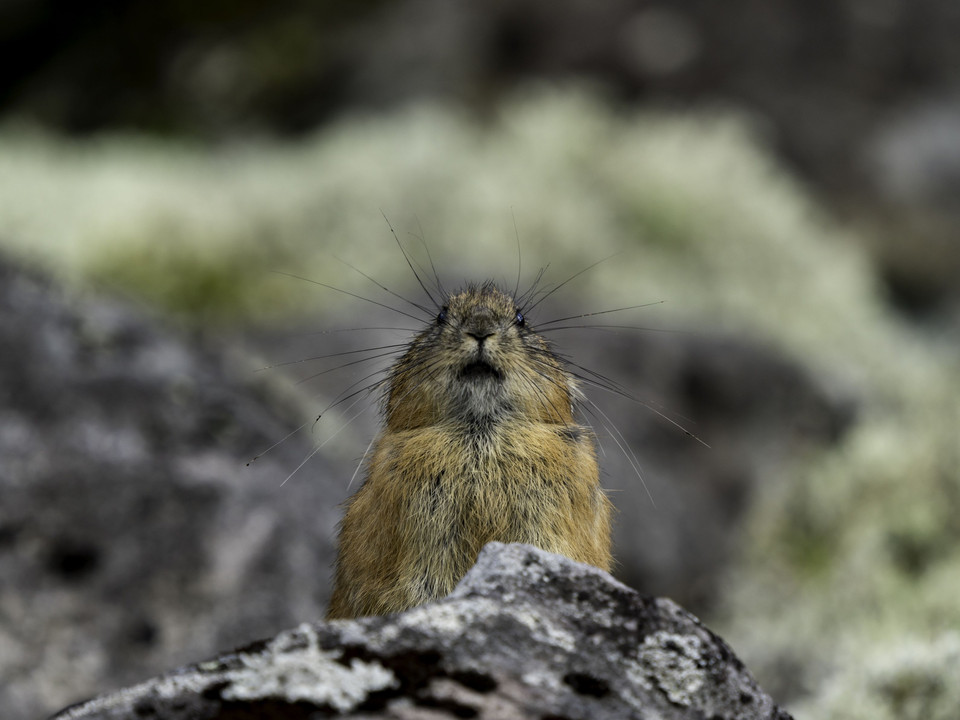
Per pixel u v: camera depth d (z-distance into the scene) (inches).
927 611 420.8
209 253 738.2
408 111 1066.1
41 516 353.4
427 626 155.9
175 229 755.4
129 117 1170.6
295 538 377.1
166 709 142.9
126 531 360.5
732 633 475.5
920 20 1179.9
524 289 684.7
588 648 156.7
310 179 855.1
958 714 319.3
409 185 824.9
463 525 201.6
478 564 169.0
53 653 336.8
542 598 163.2
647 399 589.0
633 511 533.0
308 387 523.8
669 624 161.9
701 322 700.0
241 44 1205.7
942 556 461.4
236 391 418.0
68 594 346.9
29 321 391.9
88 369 388.2
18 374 377.1
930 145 1101.7
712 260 832.3
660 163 903.7
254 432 402.3
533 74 1115.3
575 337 616.7
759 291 827.4
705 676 156.9
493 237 791.7
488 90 1103.6
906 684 334.0
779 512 533.0
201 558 362.9
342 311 623.5
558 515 203.8
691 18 1146.0
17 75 1279.5
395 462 205.5
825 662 422.3
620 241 829.8
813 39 1146.0
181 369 409.1
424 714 143.1
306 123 1133.7
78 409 377.1
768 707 156.7
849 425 638.5
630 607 163.2
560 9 1152.2
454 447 205.5
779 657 441.1
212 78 1176.2
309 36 1189.7
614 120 994.7
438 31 1145.4
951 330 966.4
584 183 879.7
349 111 1113.4
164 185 833.5
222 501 374.3
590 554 209.5
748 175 921.5
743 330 707.4
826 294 849.5
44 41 1289.4
